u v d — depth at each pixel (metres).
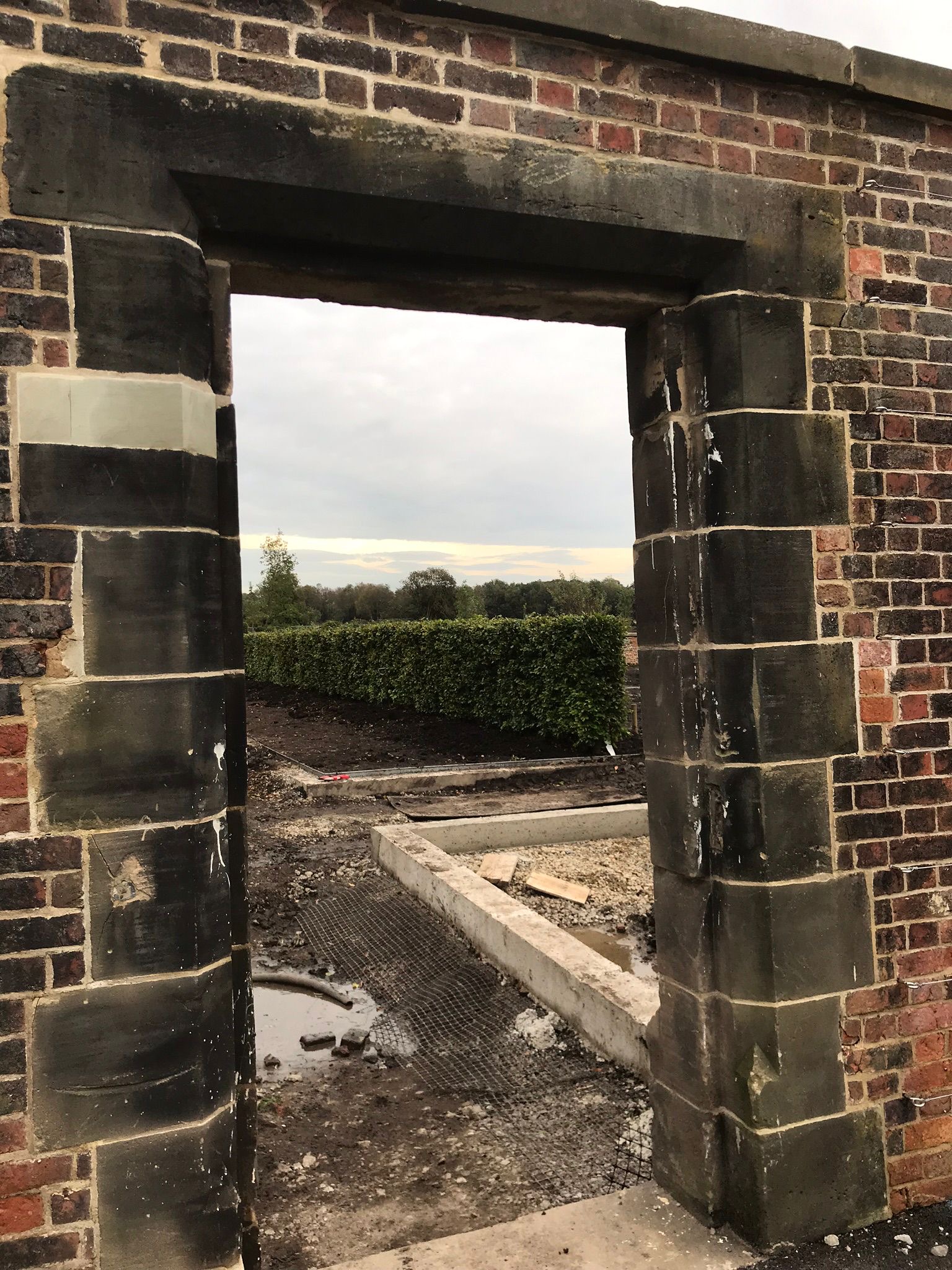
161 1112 1.95
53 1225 1.89
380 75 2.18
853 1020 2.64
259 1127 3.55
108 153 1.94
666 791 2.75
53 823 1.89
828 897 2.61
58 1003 1.89
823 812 2.62
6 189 1.89
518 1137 3.43
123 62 1.96
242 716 2.28
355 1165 3.27
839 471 2.69
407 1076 4.00
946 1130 2.75
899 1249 2.50
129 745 1.94
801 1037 2.56
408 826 7.49
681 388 2.70
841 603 2.67
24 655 1.88
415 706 16.03
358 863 7.20
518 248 2.40
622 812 8.34
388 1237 2.84
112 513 1.94
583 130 2.39
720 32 2.49
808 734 2.61
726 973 2.61
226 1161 2.04
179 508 1.99
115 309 1.95
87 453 1.93
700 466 2.67
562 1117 3.53
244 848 2.28
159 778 1.96
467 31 2.27
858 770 2.68
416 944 5.48
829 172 2.71
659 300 2.67
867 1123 2.64
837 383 2.70
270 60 2.08
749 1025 2.56
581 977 4.18
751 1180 2.52
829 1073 2.59
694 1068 2.65
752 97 2.60
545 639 12.11
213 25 2.03
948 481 2.84
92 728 1.92
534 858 7.48
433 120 2.22
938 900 2.76
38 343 1.90
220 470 2.23
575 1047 4.09
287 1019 4.66
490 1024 4.41
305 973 5.23
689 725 2.66
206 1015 2.00
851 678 2.68
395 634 16.72
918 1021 2.72
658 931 2.83
